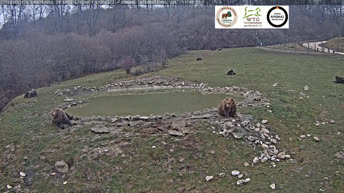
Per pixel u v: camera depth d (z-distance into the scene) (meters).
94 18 55.00
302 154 10.87
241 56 34.66
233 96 18.44
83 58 34.09
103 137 11.63
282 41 53.88
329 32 61.62
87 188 9.21
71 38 36.81
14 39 37.19
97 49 35.62
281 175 9.58
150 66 30.75
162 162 10.09
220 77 23.30
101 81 24.91
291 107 15.12
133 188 9.12
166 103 17.14
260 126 12.54
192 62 32.88
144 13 62.84
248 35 52.47
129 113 15.17
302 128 12.96
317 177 9.37
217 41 50.00
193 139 11.16
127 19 53.94
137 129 12.11
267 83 20.55
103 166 9.99
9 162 11.17
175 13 67.06
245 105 15.41
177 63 33.06
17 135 13.16
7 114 16.91
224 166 9.98
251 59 31.67
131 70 30.11
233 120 12.66
